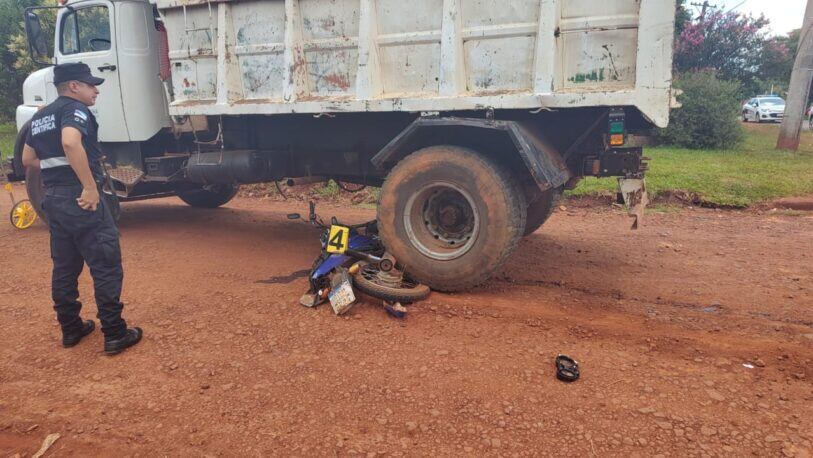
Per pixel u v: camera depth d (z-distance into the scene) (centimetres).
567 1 389
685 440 256
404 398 296
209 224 761
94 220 345
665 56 368
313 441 263
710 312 404
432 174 424
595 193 863
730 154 1240
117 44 624
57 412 295
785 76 3053
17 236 689
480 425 272
